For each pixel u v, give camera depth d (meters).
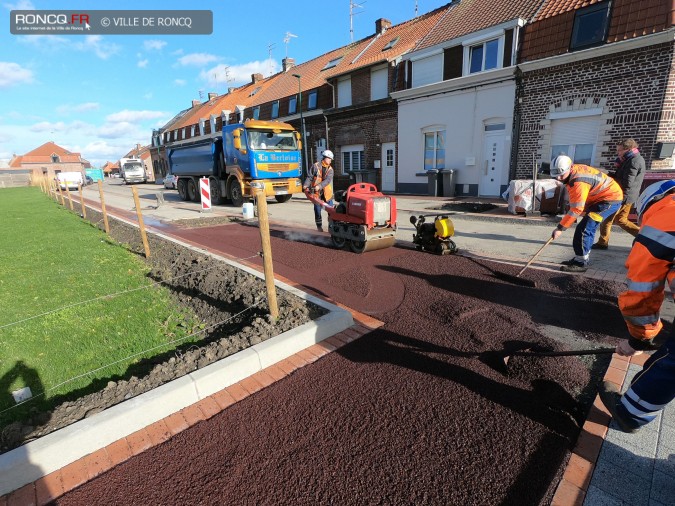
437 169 14.84
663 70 9.54
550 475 2.03
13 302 4.95
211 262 6.14
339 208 6.94
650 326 2.13
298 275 5.52
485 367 3.03
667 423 2.38
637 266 2.05
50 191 24.67
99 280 5.81
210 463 2.20
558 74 11.42
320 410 2.60
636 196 5.78
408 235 8.23
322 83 21.14
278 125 13.55
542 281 4.88
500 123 13.32
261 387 2.89
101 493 2.04
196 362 3.05
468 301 4.32
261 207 3.46
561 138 11.84
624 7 10.15
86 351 3.68
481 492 1.95
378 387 2.82
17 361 3.51
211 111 33.69
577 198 4.57
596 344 3.32
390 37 19.64
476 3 15.49
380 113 17.56
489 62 13.28
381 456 2.20
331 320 3.64
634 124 10.20
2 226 11.42
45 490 2.07
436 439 2.31
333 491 1.99
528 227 8.62
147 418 2.54
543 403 2.60
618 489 1.92
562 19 11.28
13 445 2.28
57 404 2.91
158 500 1.98
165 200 19.34
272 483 2.05
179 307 4.77
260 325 3.63
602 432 2.30
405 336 3.58
